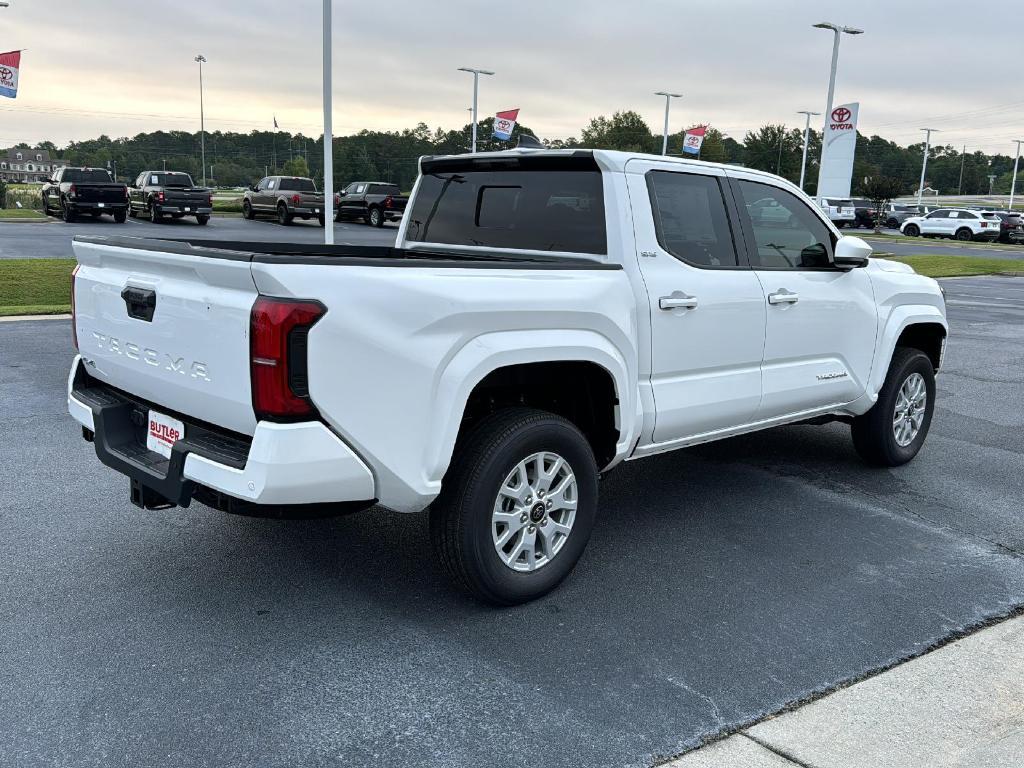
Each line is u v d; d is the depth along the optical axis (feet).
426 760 8.86
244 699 9.84
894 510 16.78
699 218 14.46
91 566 13.15
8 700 9.66
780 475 18.85
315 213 111.86
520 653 11.02
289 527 14.92
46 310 37.24
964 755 9.12
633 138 351.67
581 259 13.61
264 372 9.61
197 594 12.35
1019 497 17.72
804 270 16.30
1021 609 12.60
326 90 51.52
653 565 13.88
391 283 10.23
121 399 12.63
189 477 10.48
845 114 117.29
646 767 8.82
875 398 18.22
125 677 10.19
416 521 15.40
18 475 17.04
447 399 10.78
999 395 27.84
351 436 10.12
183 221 111.86
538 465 12.08
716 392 14.65
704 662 10.92
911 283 18.94
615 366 12.66
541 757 8.95
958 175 556.92
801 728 9.55
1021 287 68.03
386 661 10.73
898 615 12.33
